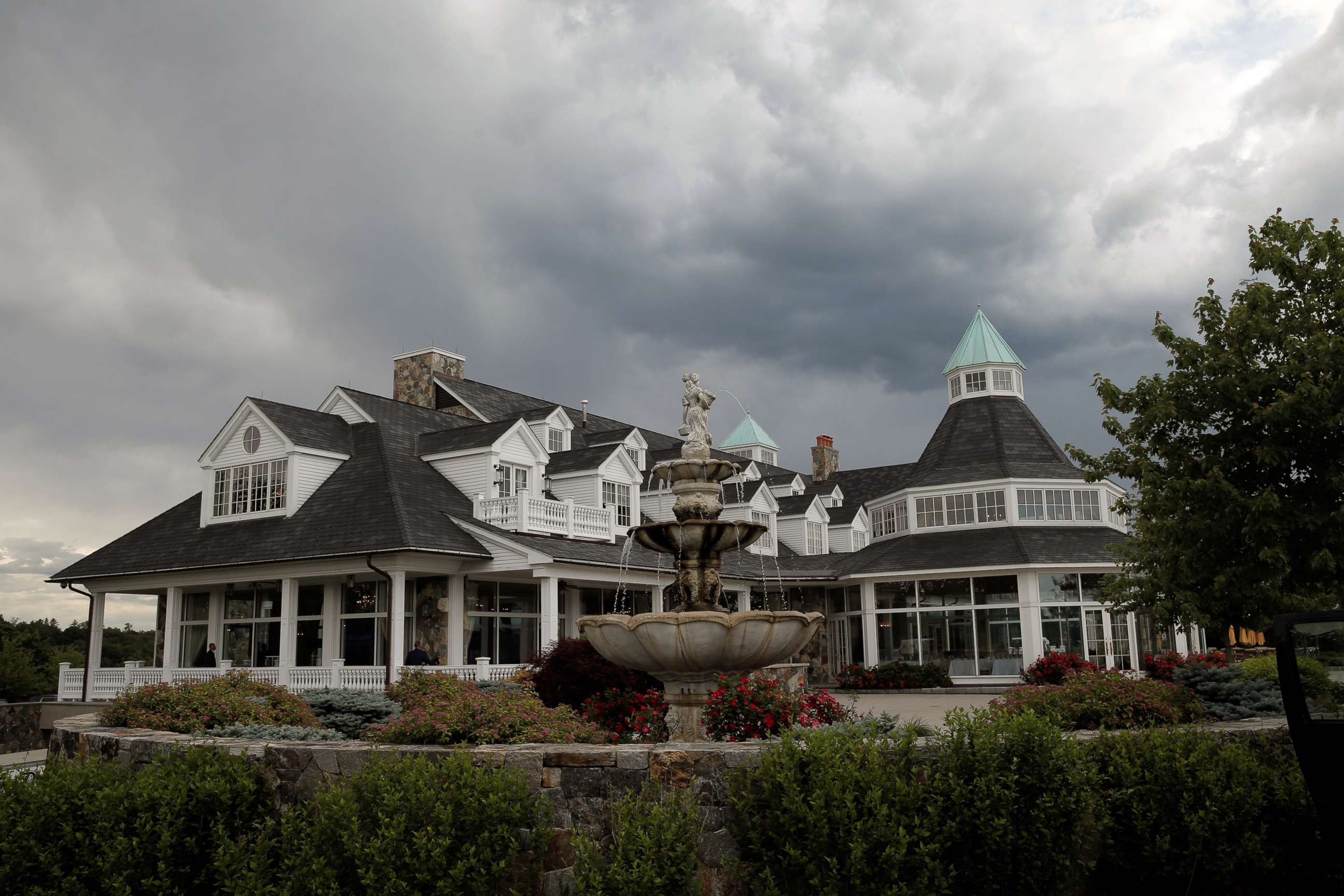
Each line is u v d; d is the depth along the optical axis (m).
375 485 26.47
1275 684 11.47
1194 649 34.53
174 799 7.72
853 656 35.47
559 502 27.81
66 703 26.69
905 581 32.81
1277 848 7.90
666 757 7.44
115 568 28.42
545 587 24.23
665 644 10.91
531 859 7.26
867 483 49.38
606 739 11.29
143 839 7.51
